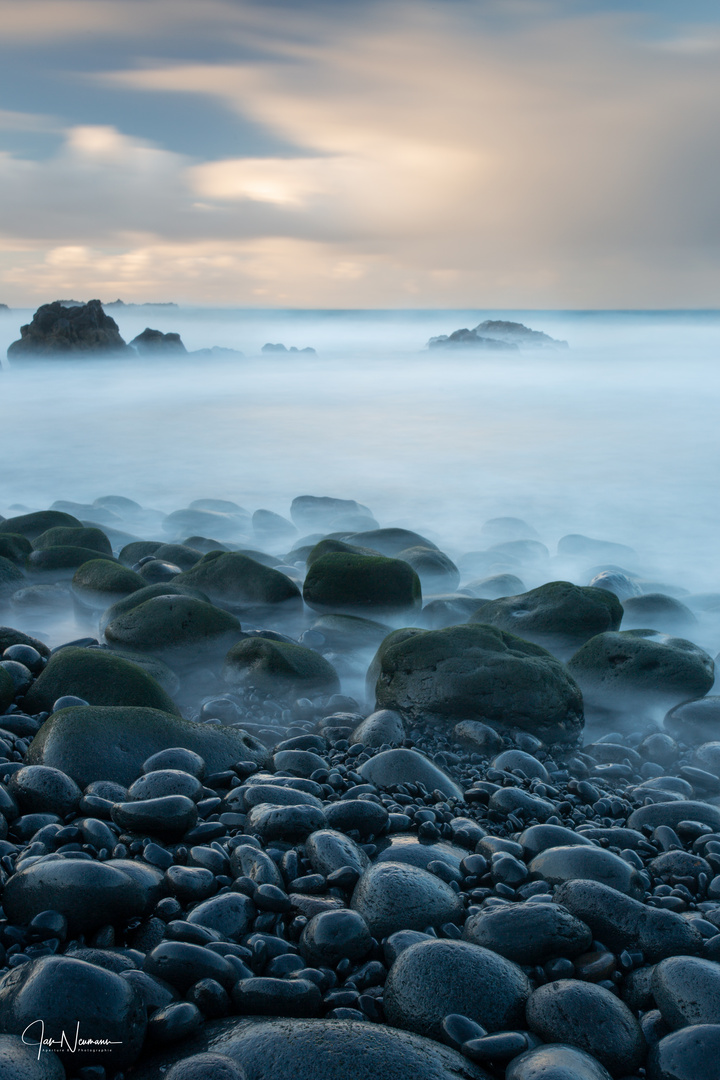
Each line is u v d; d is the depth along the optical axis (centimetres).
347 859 335
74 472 1881
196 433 2489
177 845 357
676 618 816
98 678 505
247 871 328
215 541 1052
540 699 525
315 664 609
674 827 404
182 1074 225
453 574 957
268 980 266
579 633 701
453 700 530
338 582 775
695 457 2038
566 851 349
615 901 313
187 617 649
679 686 591
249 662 606
